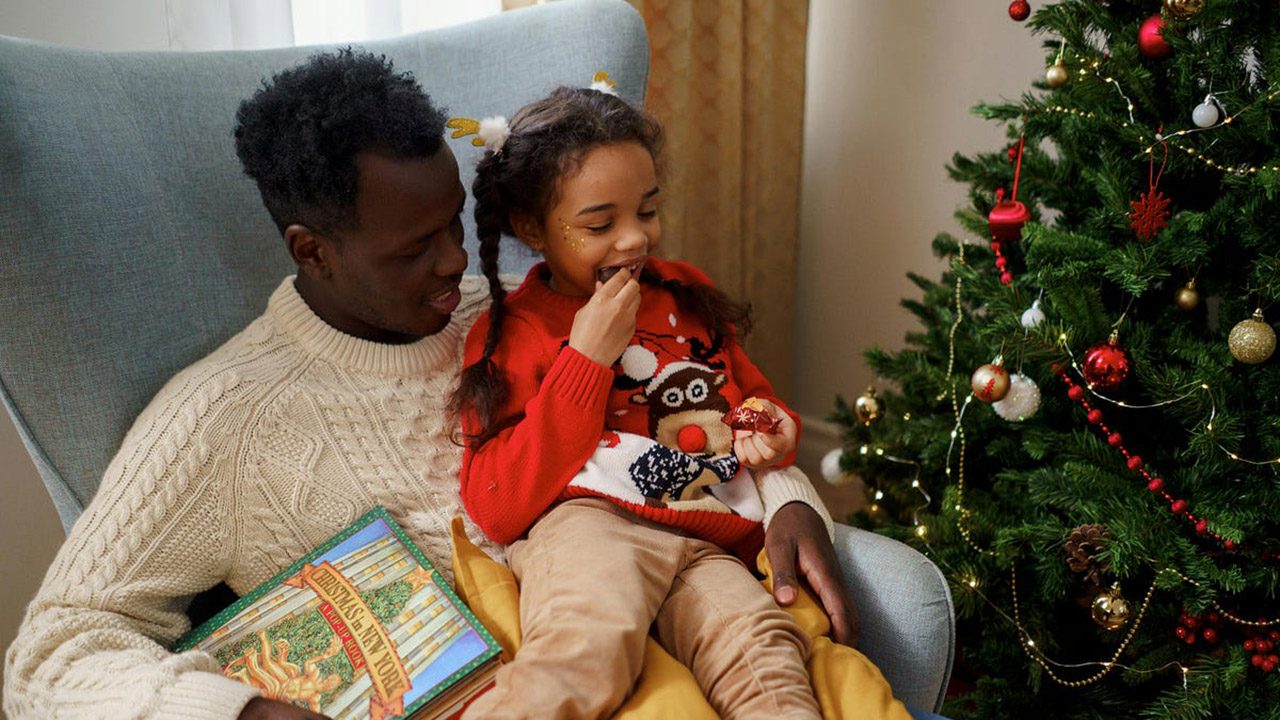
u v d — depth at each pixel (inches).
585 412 35.1
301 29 57.7
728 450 38.7
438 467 37.8
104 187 36.1
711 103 71.3
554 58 46.7
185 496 32.0
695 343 40.6
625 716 29.5
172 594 31.9
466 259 35.2
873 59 75.5
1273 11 40.2
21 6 48.9
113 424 35.7
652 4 66.0
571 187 35.7
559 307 39.2
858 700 31.0
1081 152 47.9
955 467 56.4
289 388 35.3
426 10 60.0
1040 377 49.7
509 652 31.9
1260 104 39.4
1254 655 44.5
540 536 34.8
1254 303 43.6
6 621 51.7
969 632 60.3
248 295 41.0
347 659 30.0
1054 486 46.9
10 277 33.2
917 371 56.1
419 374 38.5
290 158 32.3
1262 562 43.4
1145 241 43.1
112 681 27.8
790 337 84.7
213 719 26.8
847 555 38.0
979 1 68.9
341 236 33.4
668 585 33.9
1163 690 46.9
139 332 36.7
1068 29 44.8
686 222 72.4
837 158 79.8
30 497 51.9
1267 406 43.1
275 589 32.4
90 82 37.1
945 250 57.5
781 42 75.3
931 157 74.3
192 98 40.1
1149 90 43.6
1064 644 52.9
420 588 31.9
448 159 34.3
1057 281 43.5
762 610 32.6
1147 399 47.6
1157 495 45.6
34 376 34.2
